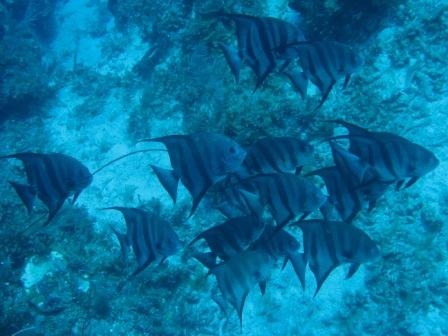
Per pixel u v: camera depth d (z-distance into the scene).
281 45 2.32
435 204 4.27
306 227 2.32
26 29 10.55
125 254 2.48
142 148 6.60
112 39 9.61
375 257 2.26
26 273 5.24
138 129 6.80
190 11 7.47
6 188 6.66
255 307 4.45
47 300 4.91
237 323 4.43
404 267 4.07
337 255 2.28
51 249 5.36
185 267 4.78
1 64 8.40
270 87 5.04
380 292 4.08
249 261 2.46
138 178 6.14
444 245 4.12
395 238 4.20
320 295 4.28
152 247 2.43
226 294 2.42
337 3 5.09
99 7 11.32
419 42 5.02
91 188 6.28
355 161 2.23
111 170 6.49
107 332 4.65
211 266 2.57
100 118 7.62
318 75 2.36
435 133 4.58
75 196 2.41
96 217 5.86
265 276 2.50
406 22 5.20
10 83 8.23
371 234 4.25
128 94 7.71
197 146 2.12
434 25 5.03
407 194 4.34
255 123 4.62
